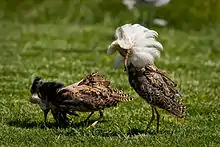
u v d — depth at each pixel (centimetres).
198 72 2027
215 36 3325
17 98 1511
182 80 1831
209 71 2062
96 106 1162
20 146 1052
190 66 2164
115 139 1097
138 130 1194
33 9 3856
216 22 3681
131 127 1223
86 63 2155
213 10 3709
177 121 1294
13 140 1095
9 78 1800
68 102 1166
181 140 1096
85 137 1109
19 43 2802
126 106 1420
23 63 2138
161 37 3061
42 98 1198
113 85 1661
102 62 2198
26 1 3906
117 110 1377
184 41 3000
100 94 1162
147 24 3209
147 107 1415
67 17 3781
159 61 2269
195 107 1412
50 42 2864
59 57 2338
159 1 2436
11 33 3225
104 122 1264
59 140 1088
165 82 1138
